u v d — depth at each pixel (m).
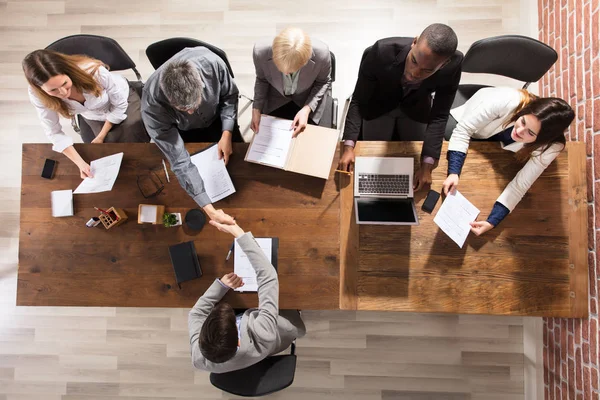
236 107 2.03
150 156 1.97
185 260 1.88
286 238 1.89
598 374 1.86
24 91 2.85
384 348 2.64
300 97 2.04
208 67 1.69
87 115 2.12
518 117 1.65
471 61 2.02
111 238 1.93
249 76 2.82
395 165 1.86
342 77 2.78
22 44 2.88
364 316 2.67
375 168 1.87
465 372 2.60
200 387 2.69
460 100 2.23
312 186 1.91
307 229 1.89
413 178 1.87
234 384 1.72
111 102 2.06
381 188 1.86
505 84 2.69
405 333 2.64
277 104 2.12
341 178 1.90
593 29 1.93
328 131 1.89
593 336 1.90
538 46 1.90
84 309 2.74
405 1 2.76
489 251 1.84
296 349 2.68
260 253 1.72
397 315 2.66
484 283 1.83
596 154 1.90
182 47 1.96
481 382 2.59
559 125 1.55
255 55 1.77
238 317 1.87
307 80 1.85
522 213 1.85
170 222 1.88
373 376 2.63
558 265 1.82
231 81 1.88
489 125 1.83
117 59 2.11
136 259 1.92
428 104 2.06
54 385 2.72
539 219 1.84
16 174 2.81
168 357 2.71
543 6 2.45
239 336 1.65
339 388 2.64
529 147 1.71
